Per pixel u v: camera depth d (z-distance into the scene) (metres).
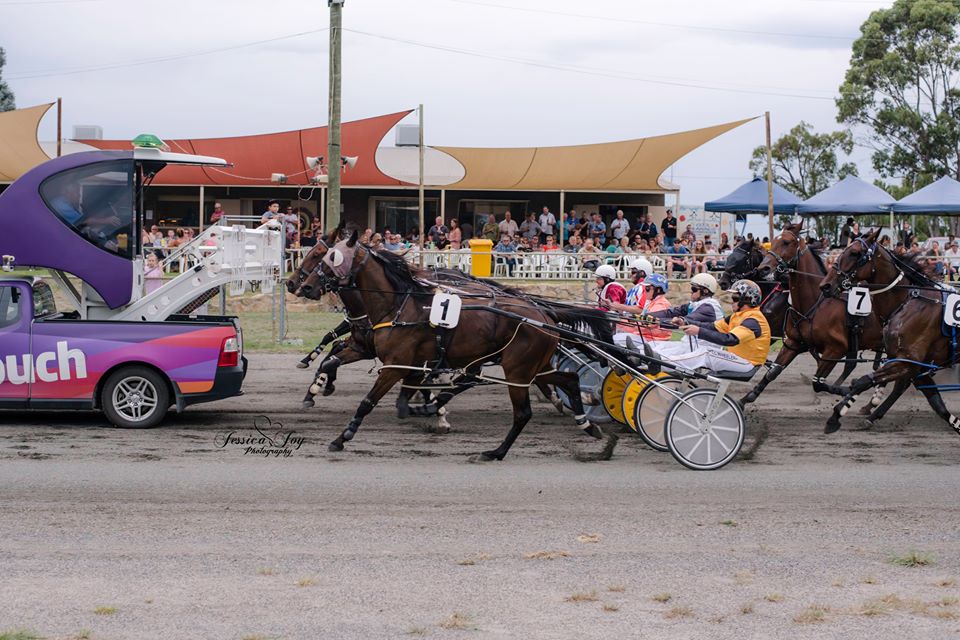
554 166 25.55
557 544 6.56
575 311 9.35
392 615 5.27
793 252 11.42
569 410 11.16
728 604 5.52
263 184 27.23
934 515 7.37
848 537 6.82
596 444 9.66
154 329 9.88
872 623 5.27
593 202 30.19
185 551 6.29
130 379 9.92
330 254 8.98
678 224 28.64
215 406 11.36
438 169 29.12
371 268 9.04
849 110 38.16
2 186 27.39
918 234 40.56
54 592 5.54
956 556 6.45
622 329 10.43
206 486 7.83
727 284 12.93
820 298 11.16
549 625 5.17
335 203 20.20
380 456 9.01
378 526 6.89
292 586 5.69
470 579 5.85
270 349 16.25
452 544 6.52
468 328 8.88
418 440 9.73
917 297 9.86
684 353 9.16
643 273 11.47
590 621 5.23
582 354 10.29
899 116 36.88
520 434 10.10
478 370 9.22
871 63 37.31
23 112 23.94
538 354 8.98
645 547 6.52
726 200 26.69
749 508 7.50
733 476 8.48
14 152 25.05
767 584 5.86
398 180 26.62
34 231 10.50
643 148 24.78
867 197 25.69
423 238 25.09
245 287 12.50
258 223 24.75
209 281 11.30
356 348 11.02
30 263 10.53
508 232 25.45
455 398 12.32
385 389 9.09
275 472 8.32
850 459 9.18
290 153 25.05
